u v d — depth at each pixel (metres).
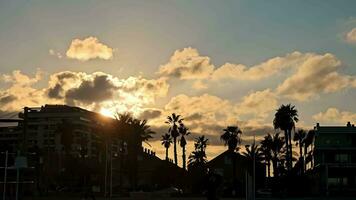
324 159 95.94
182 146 125.00
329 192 88.50
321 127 97.06
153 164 123.56
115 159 106.50
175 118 121.88
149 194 74.75
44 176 100.31
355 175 94.62
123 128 89.50
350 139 96.06
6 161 40.16
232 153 114.56
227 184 106.12
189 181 107.94
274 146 129.62
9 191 57.47
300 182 88.44
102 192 90.31
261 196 84.81
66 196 79.19
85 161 115.06
